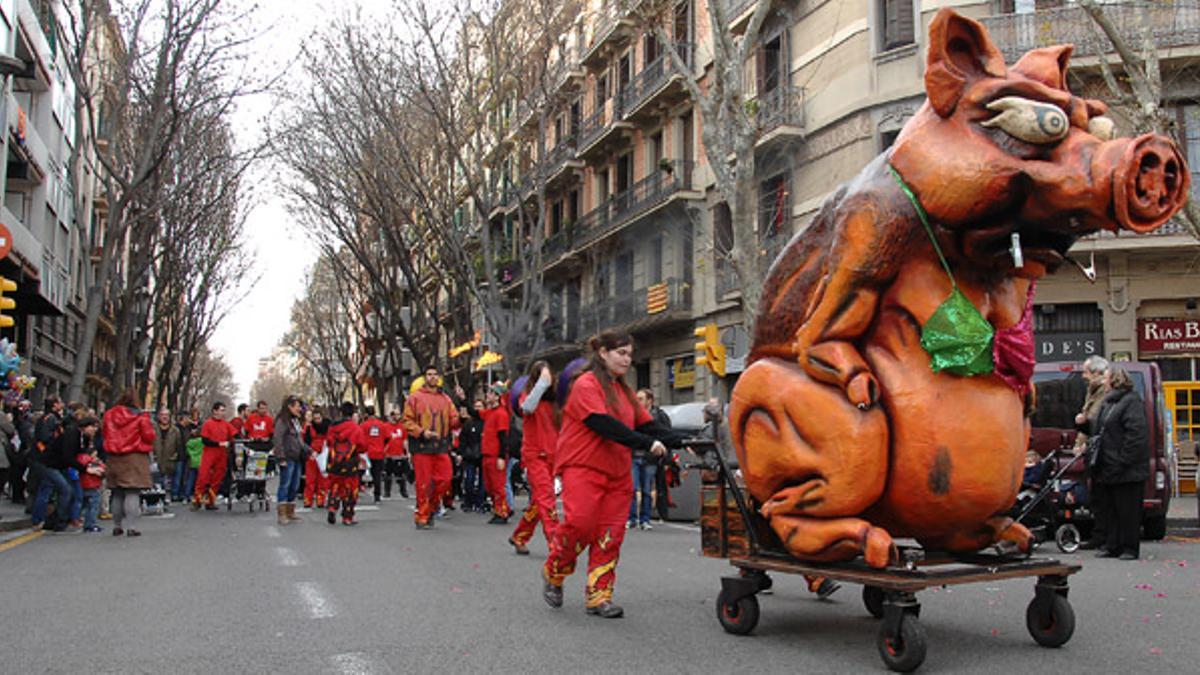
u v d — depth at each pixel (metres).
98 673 4.55
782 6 23.02
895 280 4.80
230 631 5.52
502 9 24.00
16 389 16.50
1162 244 18.16
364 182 27.38
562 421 6.15
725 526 5.52
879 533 4.64
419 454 12.52
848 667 4.64
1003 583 7.66
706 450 5.68
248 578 7.70
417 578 7.70
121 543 10.84
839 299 4.81
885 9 20.53
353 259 39.44
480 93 24.94
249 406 19.86
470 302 31.52
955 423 4.62
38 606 6.43
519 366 28.17
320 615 6.01
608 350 6.01
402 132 25.14
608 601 6.01
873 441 4.70
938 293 4.70
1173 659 4.77
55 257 29.39
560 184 36.41
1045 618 5.10
